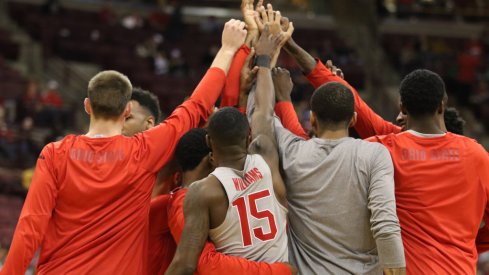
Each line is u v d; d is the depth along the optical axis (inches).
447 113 195.2
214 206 152.8
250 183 155.9
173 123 170.9
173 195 169.5
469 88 911.0
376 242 151.6
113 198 160.9
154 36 936.9
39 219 157.1
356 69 911.7
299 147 164.9
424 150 165.3
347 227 157.9
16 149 605.0
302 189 161.2
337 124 162.9
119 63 859.4
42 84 823.1
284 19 188.9
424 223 161.6
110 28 924.6
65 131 696.4
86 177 160.9
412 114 168.7
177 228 161.8
